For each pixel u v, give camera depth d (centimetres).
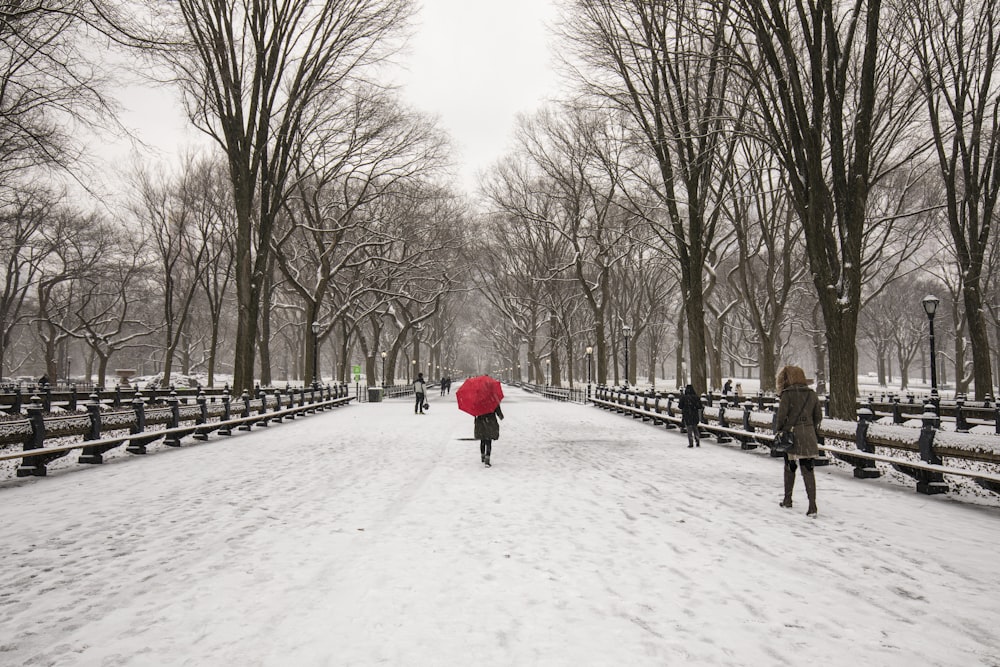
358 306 4819
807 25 1322
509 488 909
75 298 5828
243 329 2338
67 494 851
